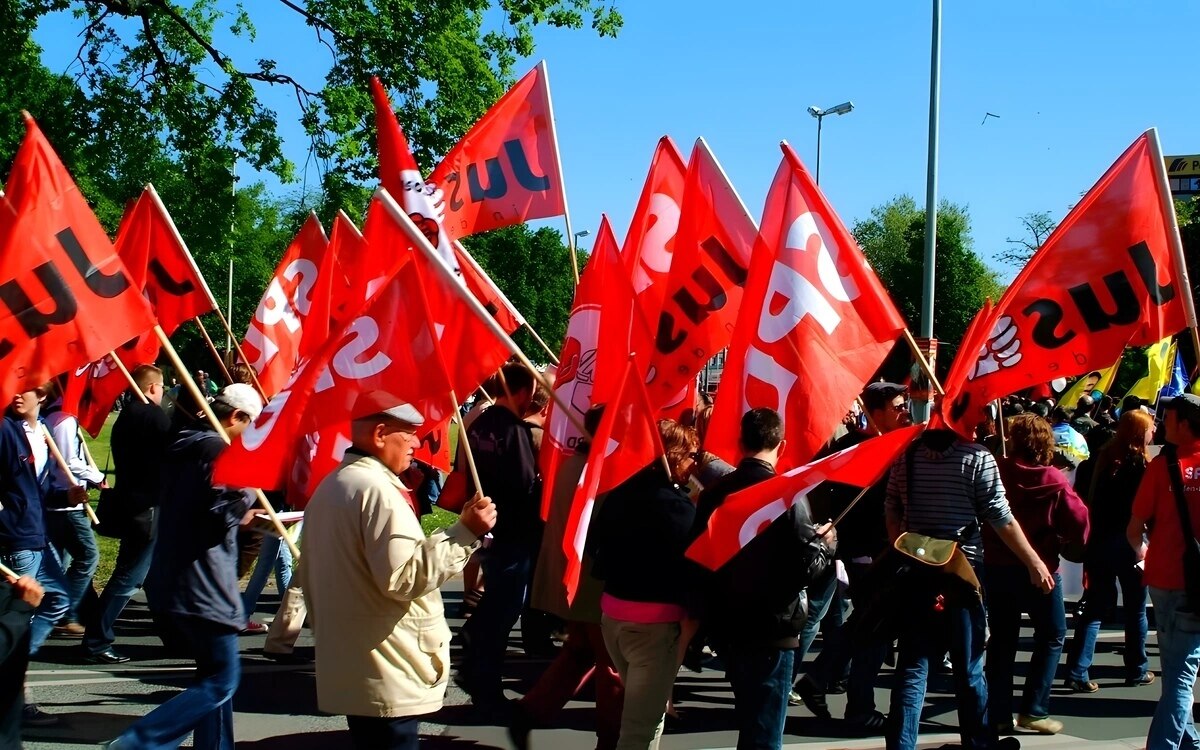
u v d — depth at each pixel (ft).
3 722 14.10
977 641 16.29
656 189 23.32
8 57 50.88
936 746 19.20
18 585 14.12
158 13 52.75
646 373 20.21
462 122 52.26
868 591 16.22
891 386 19.34
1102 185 18.06
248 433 14.19
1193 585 16.01
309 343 23.61
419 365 13.98
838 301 16.92
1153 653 27.17
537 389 21.47
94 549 24.23
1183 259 17.87
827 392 16.66
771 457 14.83
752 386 17.02
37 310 14.44
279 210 189.88
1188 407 16.47
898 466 16.93
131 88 53.36
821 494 20.52
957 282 123.75
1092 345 17.88
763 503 13.92
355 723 12.55
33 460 19.75
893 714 15.75
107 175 55.67
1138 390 40.88
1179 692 16.24
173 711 14.08
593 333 19.88
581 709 21.09
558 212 23.21
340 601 12.28
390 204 13.50
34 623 20.03
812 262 16.93
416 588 12.03
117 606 23.27
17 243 14.37
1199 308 116.47
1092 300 17.92
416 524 12.54
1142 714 21.48
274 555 25.54
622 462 14.66
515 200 23.16
